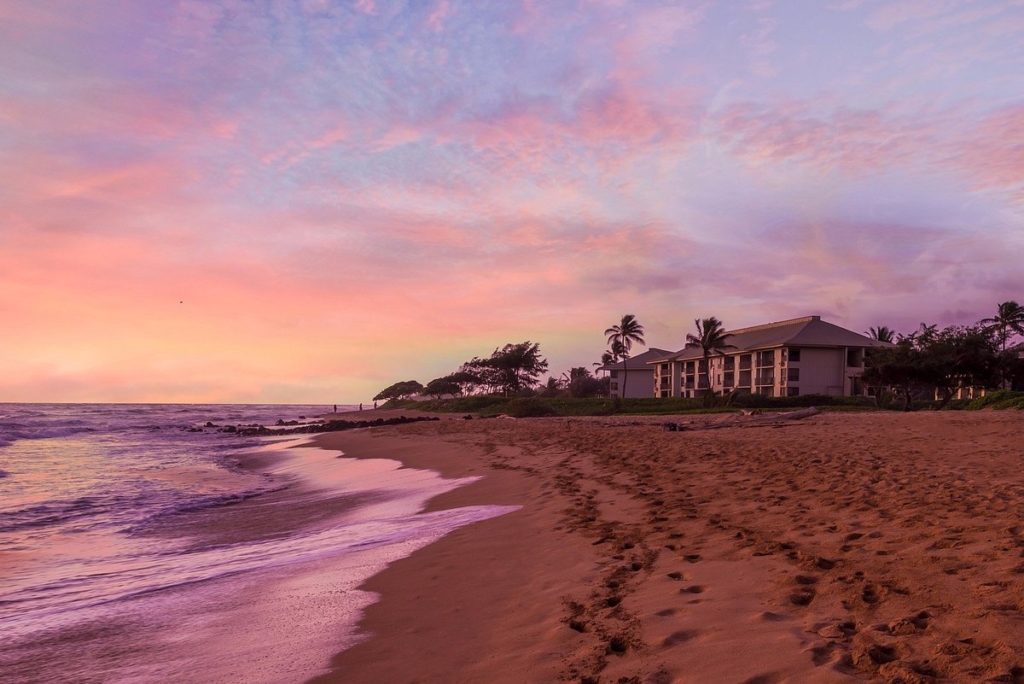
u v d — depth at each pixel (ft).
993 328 136.67
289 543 32.53
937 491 26.58
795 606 15.12
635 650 13.55
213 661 16.05
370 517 37.99
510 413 190.60
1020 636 11.66
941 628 12.59
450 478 52.24
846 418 83.56
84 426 201.36
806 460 39.52
